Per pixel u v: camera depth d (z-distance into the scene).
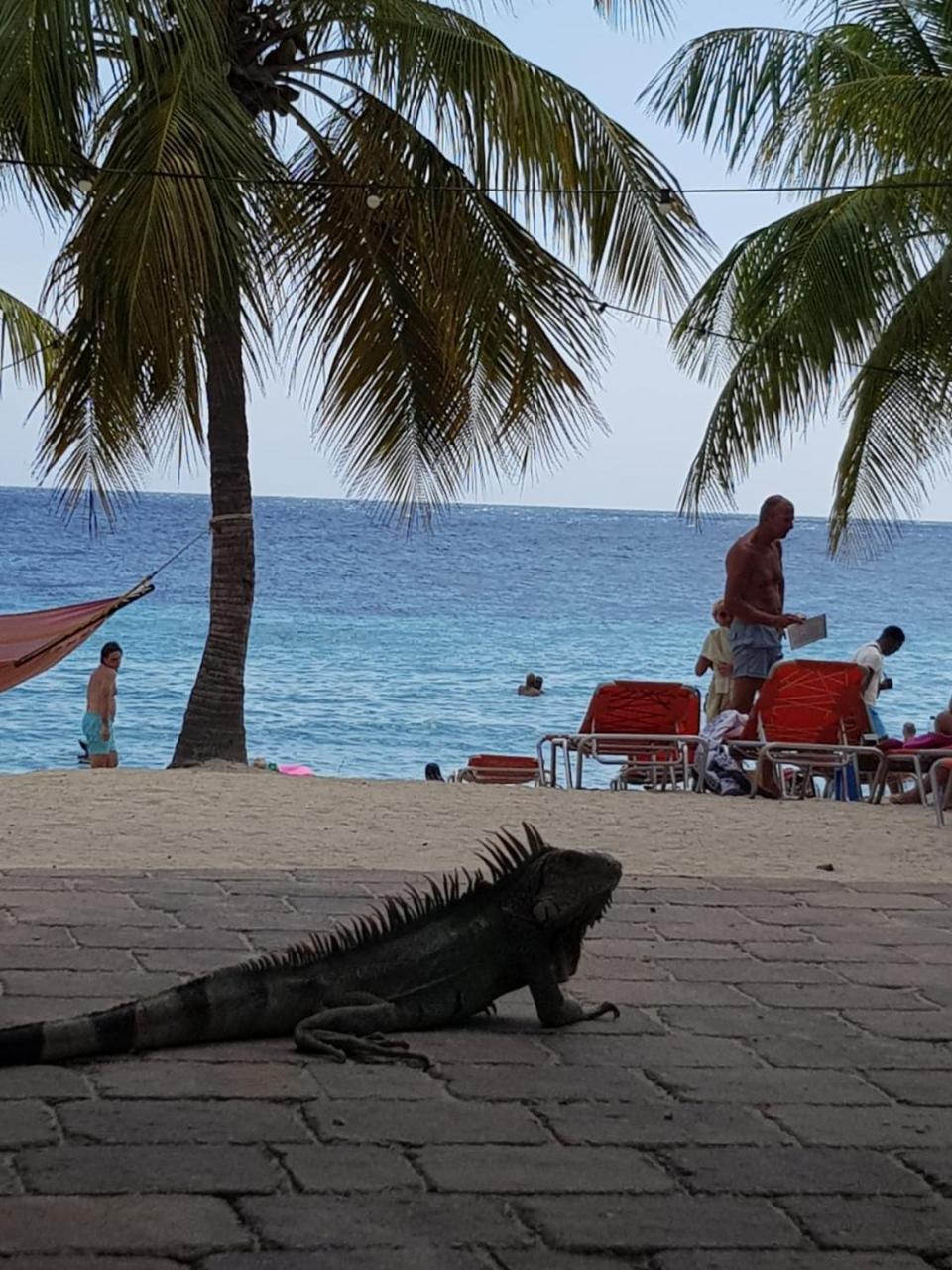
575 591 78.69
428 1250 3.85
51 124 12.41
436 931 5.67
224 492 15.56
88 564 87.94
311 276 15.12
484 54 13.57
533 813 11.14
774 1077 5.29
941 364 15.88
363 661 45.47
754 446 15.83
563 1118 4.79
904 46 17.30
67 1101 4.72
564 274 14.66
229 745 15.53
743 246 16.31
